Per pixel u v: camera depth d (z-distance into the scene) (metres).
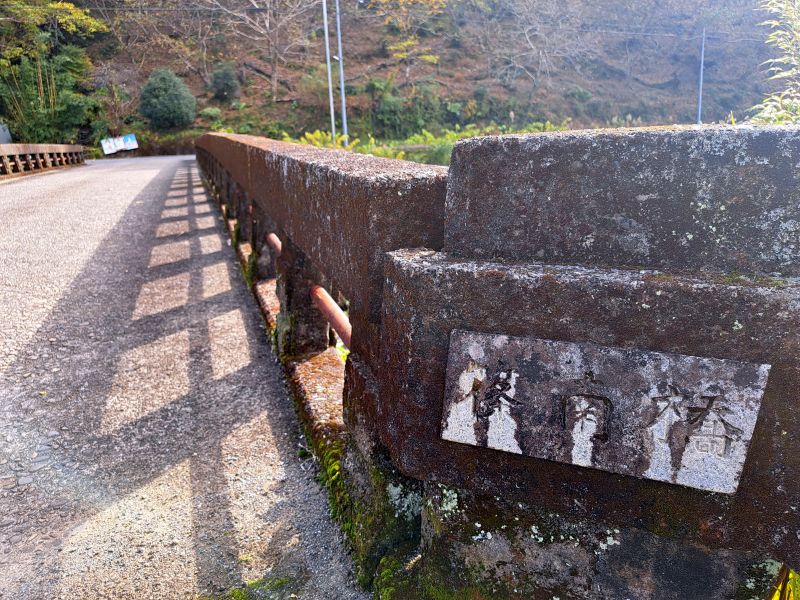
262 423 2.77
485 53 45.31
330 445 2.30
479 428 1.31
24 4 27.55
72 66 36.28
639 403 1.16
